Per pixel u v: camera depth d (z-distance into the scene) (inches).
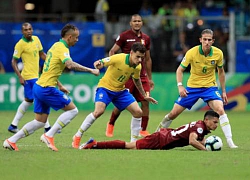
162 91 2736.2
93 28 2721.5
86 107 2679.6
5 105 2625.5
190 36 2812.5
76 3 3430.1
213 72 1601.9
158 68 2815.0
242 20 2972.4
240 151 1443.2
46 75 1397.6
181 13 3196.4
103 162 1274.6
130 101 1541.6
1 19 2783.0
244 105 2783.0
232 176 1159.6
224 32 2844.5
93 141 1445.6
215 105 1566.2
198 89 1598.2
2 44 2645.2
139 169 1210.0
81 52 2711.6
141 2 3661.4
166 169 1212.5
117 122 2207.2
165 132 1437.0
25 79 1878.7
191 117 2425.0
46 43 2664.9
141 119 1675.7
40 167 1225.4
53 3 3398.1
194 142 1401.3
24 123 2140.7
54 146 1413.6
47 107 1419.8
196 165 1250.0
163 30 2812.5
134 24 1849.2
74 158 1316.4
